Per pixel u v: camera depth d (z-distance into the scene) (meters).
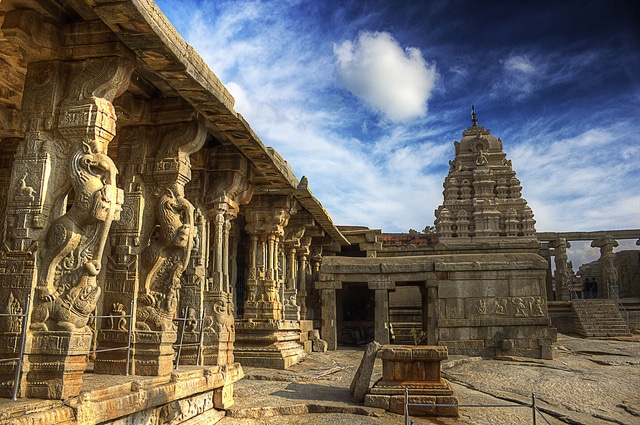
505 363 16.30
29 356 5.35
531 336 17.84
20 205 5.85
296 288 20.66
